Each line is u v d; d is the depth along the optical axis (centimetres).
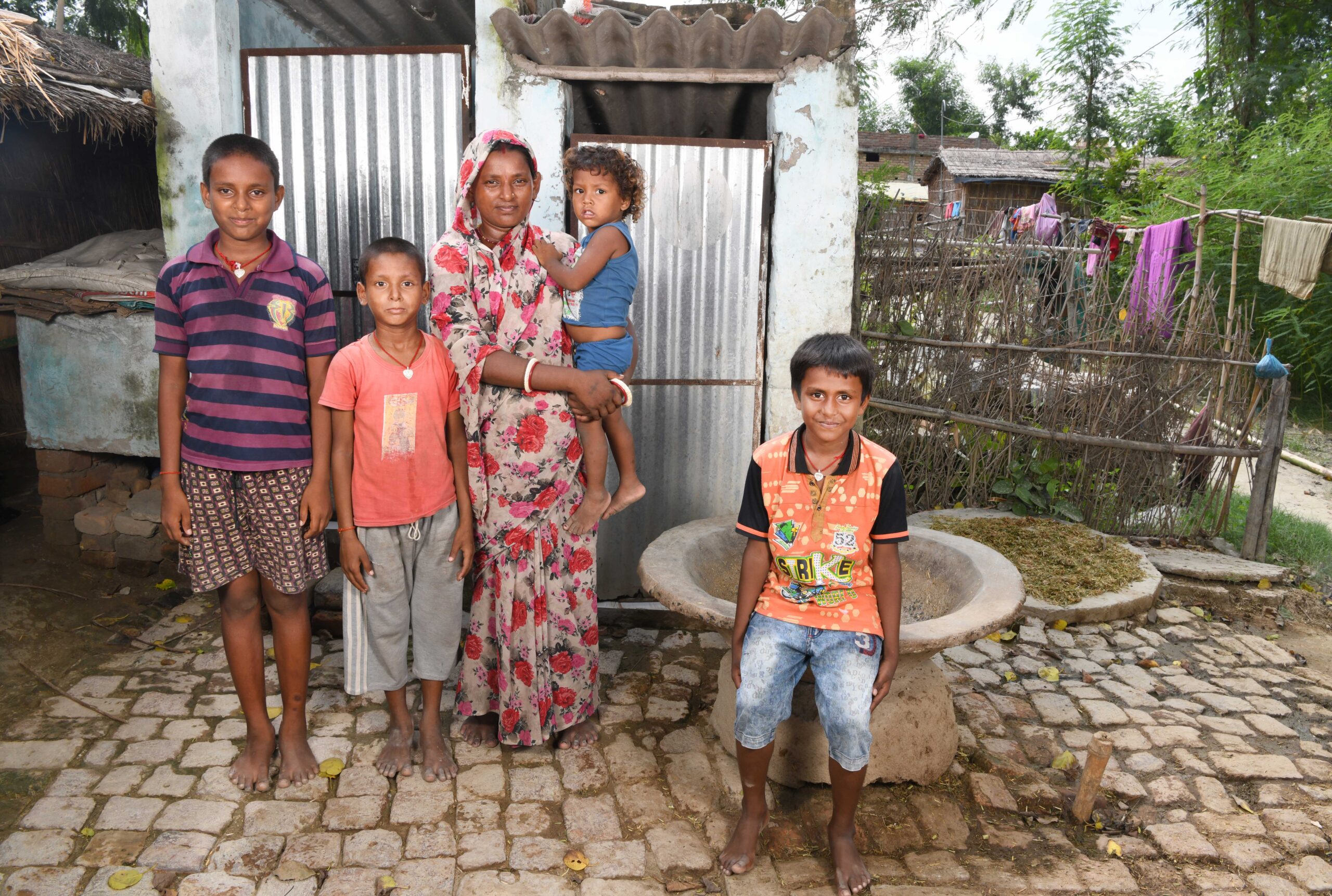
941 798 278
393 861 240
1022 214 1186
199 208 375
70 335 436
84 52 532
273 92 374
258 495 256
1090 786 264
